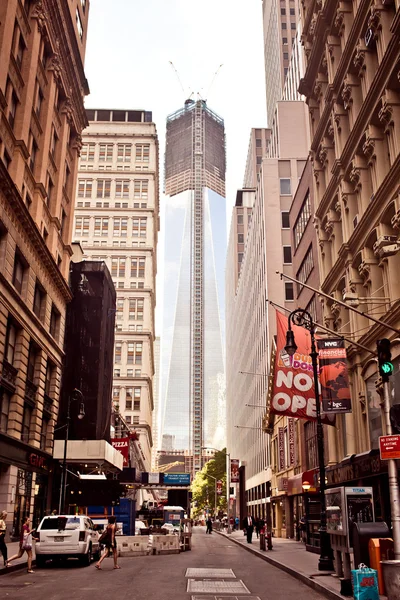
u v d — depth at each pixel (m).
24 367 34.72
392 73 23.38
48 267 39.91
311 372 27.95
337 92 31.91
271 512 59.72
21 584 15.59
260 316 76.38
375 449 22.84
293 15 123.12
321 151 36.16
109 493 35.56
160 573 18.89
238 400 108.50
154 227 133.38
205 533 74.69
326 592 14.05
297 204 47.00
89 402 53.25
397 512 12.38
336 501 15.39
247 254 95.31
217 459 134.12
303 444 42.88
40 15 38.31
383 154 25.98
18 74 34.97
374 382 25.52
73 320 55.62
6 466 31.98
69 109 46.62
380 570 12.45
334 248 33.66
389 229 24.39
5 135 32.94
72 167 49.75
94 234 125.56
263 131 131.88
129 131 133.50
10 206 31.69
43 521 21.34
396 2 23.55
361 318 27.94
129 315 121.75
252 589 15.27
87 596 13.30
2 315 30.55
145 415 116.75
